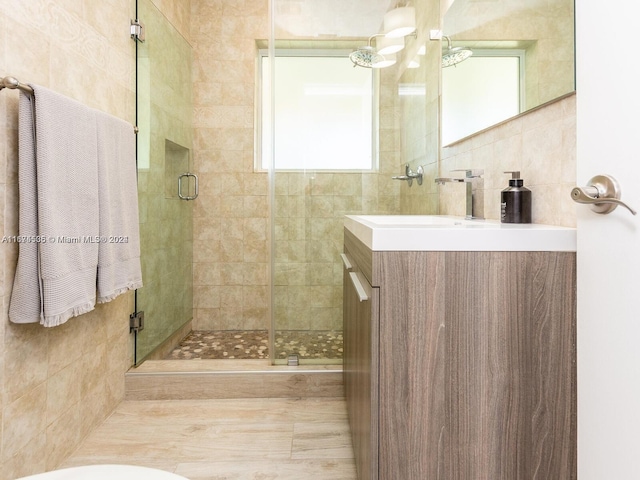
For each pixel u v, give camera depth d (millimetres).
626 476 762
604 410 821
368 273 1054
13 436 1372
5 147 1361
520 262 967
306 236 2422
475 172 1606
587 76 865
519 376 966
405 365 960
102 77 1978
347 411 1945
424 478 963
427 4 2326
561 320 969
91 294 1613
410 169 2428
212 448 1749
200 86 3398
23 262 1337
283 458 1673
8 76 1245
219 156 3416
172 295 2947
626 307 762
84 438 1812
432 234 958
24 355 1429
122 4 2209
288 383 2248
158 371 2264
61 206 1432
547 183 1271
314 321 2398
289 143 2424
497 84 1522
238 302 3457
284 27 2412
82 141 1565
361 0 2412
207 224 3430
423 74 2412
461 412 960
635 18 730
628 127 751
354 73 2426
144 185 2500
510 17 1428
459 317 961
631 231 748
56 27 1591
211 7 3393
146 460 1662
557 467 970
